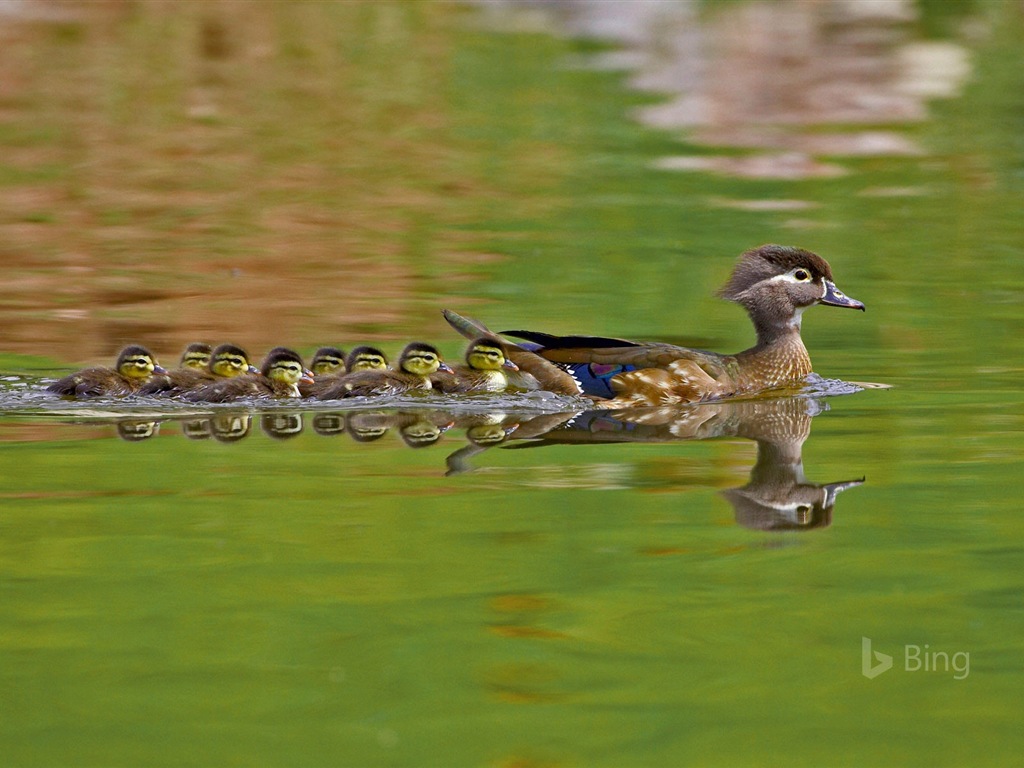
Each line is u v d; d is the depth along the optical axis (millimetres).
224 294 20328
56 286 20672
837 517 10797
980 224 25078
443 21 51438
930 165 30688
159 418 13953
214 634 8445
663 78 41344
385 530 10328
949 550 10000
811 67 43188
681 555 9891
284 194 27734
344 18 51406
